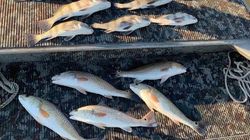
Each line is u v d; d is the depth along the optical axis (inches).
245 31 84.2
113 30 77.2
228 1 88.1
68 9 76.9
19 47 72.7
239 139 78.7
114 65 82.1
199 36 80.9
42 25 75.9
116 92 77.9
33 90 77.1
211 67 85.7
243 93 84.0
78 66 80.8
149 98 77.4
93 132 74.8
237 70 85.9
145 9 82.4
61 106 76.2
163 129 77.1
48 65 80.1
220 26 83.4
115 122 74.3
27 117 74.7
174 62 81.8
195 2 85.9
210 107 81.2
